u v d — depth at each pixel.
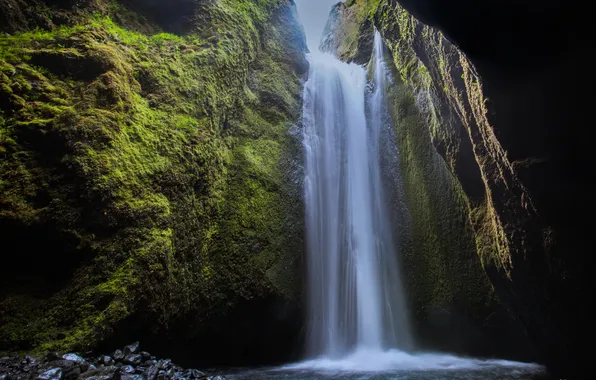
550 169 5.71
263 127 12.01
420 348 11.45
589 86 4.83
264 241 10.21
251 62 12.35
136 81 8.39
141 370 5.84
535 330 8.52
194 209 8.59
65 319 5.79
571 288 6.57
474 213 10.05
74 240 6.18
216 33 10.90
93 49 7.72
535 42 4.79
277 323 9.93
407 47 12.34
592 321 6.63
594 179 5.34
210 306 8.72
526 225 7.10
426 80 11.31
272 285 9.78
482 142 8.23
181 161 8.36
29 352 5.32
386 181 13.78
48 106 6.66
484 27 4.98
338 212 12.88
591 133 5.10
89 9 8.88
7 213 5.70
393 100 14.38
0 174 5.86
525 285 7.78
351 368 9.27
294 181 11.97
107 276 6.31
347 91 15.72
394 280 12.39
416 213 12.63
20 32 7.48
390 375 8.41
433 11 5.23
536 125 5.66
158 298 7.04
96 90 7.29
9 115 6.27
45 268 6.05
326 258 11.88
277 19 14.72
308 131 13.48
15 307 5.61
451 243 11.50
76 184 6.41
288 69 14.16
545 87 5.23
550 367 8.58
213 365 9.18
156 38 9.82
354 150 14.38
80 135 6.69
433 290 11.52
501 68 5.42
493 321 10.42
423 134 12.98
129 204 6.93
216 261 9.13
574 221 5.93
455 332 11.11
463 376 8.23
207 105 9.71
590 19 4.23
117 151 7.12
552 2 4.26
